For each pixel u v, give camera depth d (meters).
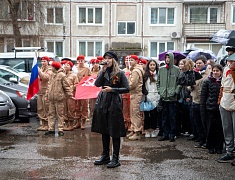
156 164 6.05
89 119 10.64
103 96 5.90
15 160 6.29
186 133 8.64
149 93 8.09
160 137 8.23
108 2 27.48
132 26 27.78
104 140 6.04
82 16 27.69
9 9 24.30
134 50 27.44
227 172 5.62
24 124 10.22
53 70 8.44
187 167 5.89
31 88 8.52
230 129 6.16
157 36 27.72
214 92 6.58
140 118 8.03
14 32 22.41
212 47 27.62
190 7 27.66
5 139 8.05
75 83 9.38
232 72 5.98
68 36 27.59
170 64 7.71
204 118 6.82
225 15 27.33
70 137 8.29
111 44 27.69
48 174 5.52
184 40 27.61
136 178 5.33
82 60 9.94
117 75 5.84
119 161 6.23
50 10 27.23
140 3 27.50
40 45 26.08
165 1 27.48
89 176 5.42
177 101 7.82
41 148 7.17
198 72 7.36
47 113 9.06
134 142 7.74
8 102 8.73
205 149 7.11
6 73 12.21
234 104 5.95
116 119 5.80
